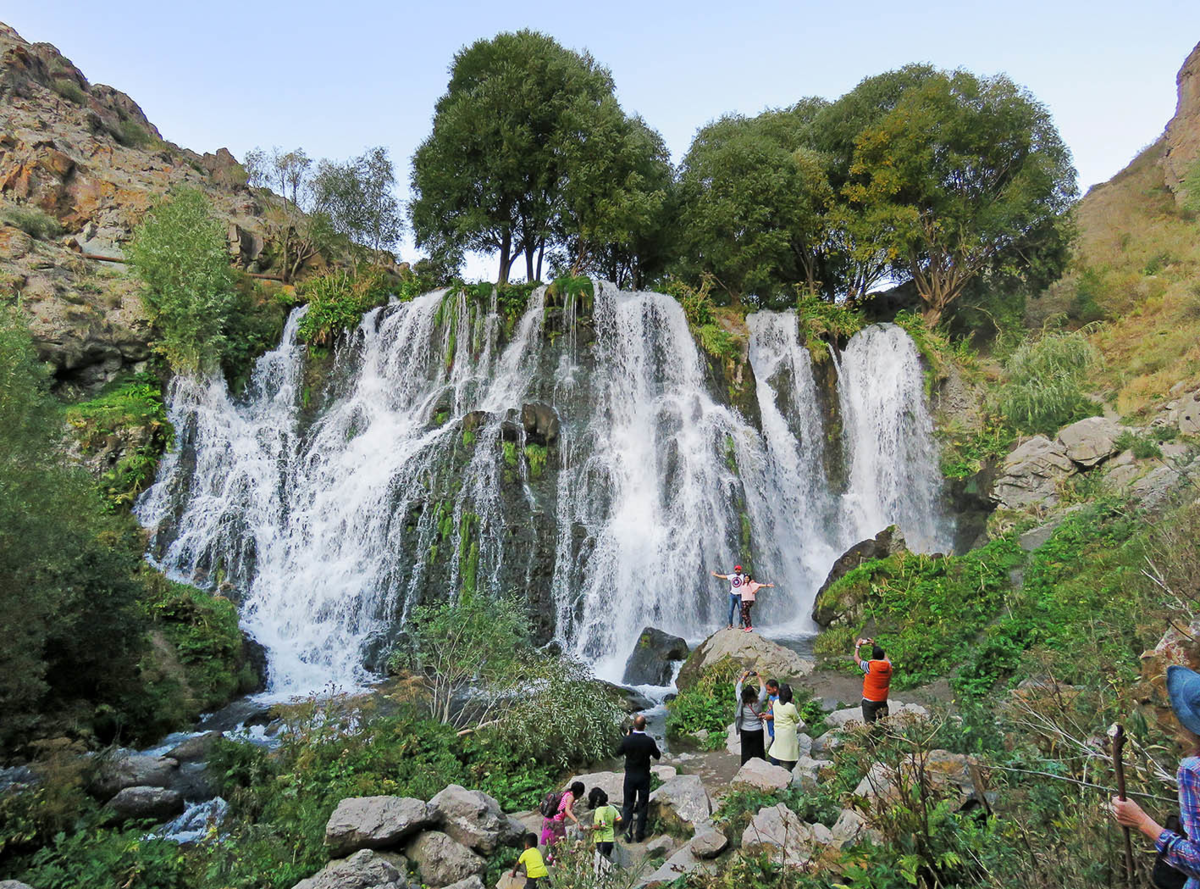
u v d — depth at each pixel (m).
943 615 16.09
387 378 27.89
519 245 35.00
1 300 13.44
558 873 7.38
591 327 27.45
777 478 26.64
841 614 18.88
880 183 31.56
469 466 22.83
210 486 22.94
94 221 30.64
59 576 12.23
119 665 13.76
